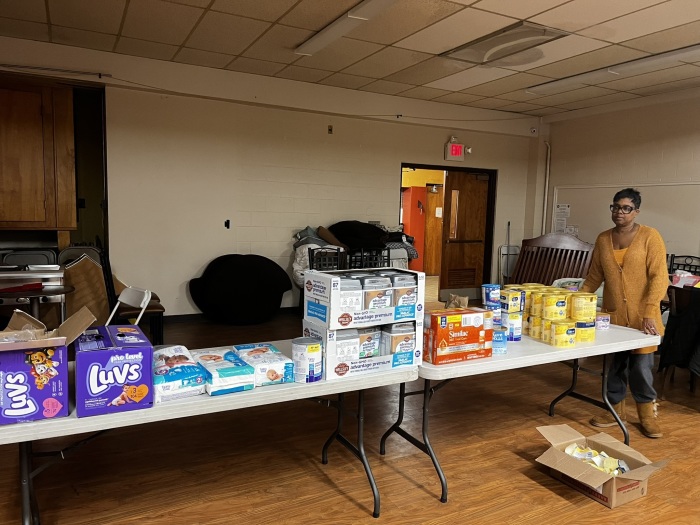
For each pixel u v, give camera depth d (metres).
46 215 5.24
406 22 4.17
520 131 7.90
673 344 3.71
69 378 1.93
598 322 3.06
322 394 2.07
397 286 2.22
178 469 2.64
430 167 7.52
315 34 4.50
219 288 5.66
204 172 5.96
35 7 4.01
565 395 3.43
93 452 2.81
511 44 4.66
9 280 3.52
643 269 3.11
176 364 1.90
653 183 6.61
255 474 2.61
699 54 4.69
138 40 4.78
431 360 2.36
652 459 2.89
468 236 8.16
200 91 5.64
